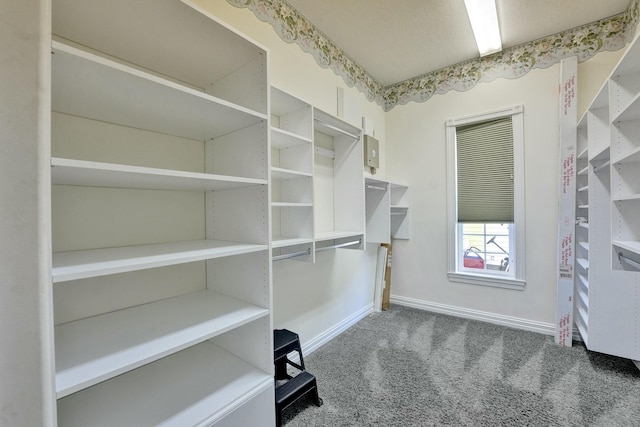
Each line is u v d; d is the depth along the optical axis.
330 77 2.56
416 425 1.49
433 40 2.56
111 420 1.02
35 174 0.71
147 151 1.38
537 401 1.65
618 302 1.98
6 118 0.68
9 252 0.69
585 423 1.47
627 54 1.35
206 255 1.10
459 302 3.05
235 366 1.39
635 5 2.02
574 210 2.36
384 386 1.81
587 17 2.27
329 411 1.59
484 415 1.55
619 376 1.88
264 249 1.32
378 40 2.56
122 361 0.88
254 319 1.25
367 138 2.94
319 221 2.42
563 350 2.26
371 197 2.88
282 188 2.05
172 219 1.48
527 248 2.68
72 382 0.77
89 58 0.78
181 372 1.34
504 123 2.79
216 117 1.27
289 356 2.15
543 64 2.57
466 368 2.01
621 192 1.58
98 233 1.22
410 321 2.92
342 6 2.12
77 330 1.10
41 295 0.72
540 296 2.63
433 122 3.18
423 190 3.26
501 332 2.62
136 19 1.02
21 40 0.70
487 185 2.90
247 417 1.20
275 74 2.01
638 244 1.47
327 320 2.54
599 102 1.91
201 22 1.06
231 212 1.49
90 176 0.96
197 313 1.28
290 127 1.98
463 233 3.12
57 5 0.92
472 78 2.92
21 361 0.70
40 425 0.72
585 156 2.34
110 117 1.21
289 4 2.10
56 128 1.12
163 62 1.33
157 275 1.43
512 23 2.34
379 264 3.28
